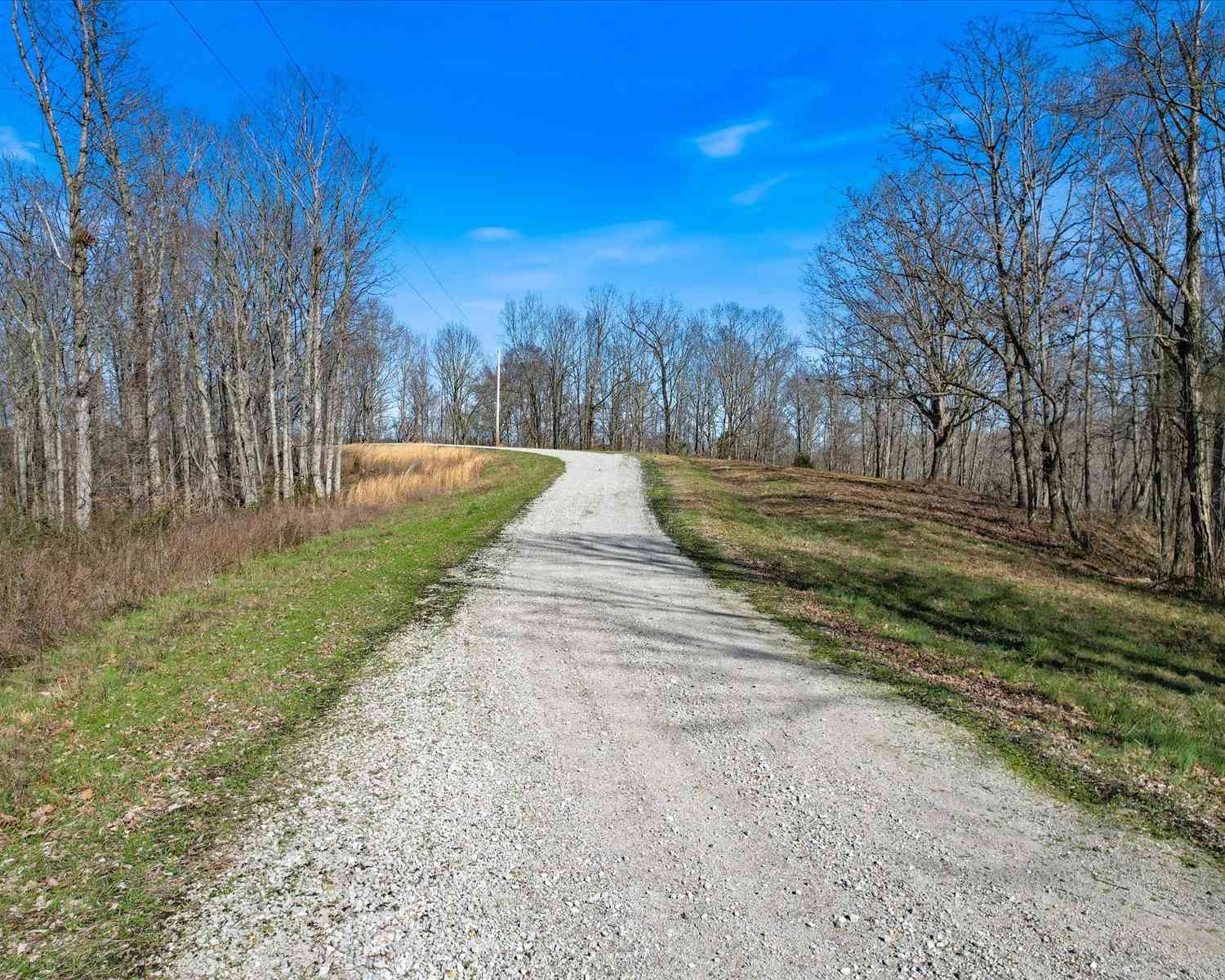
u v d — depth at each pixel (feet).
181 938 10.14
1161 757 17.48
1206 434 50.03
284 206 75.05
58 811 13.58
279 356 89.66
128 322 72.79
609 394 227.81
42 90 44.60
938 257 75.31
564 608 29.78
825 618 29.60
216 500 73.05
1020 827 13.67
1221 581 49.88
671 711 19.11
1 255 75.72
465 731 17.63
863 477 105.50
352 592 31.12
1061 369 93.76
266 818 13.48
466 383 255.70
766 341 209.97
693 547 44.68
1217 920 10.96
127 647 23.07
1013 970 9.77
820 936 10.43
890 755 16.75
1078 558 58.49
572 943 10.18
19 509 50.31
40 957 9.68
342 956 9.84
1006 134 66.69
